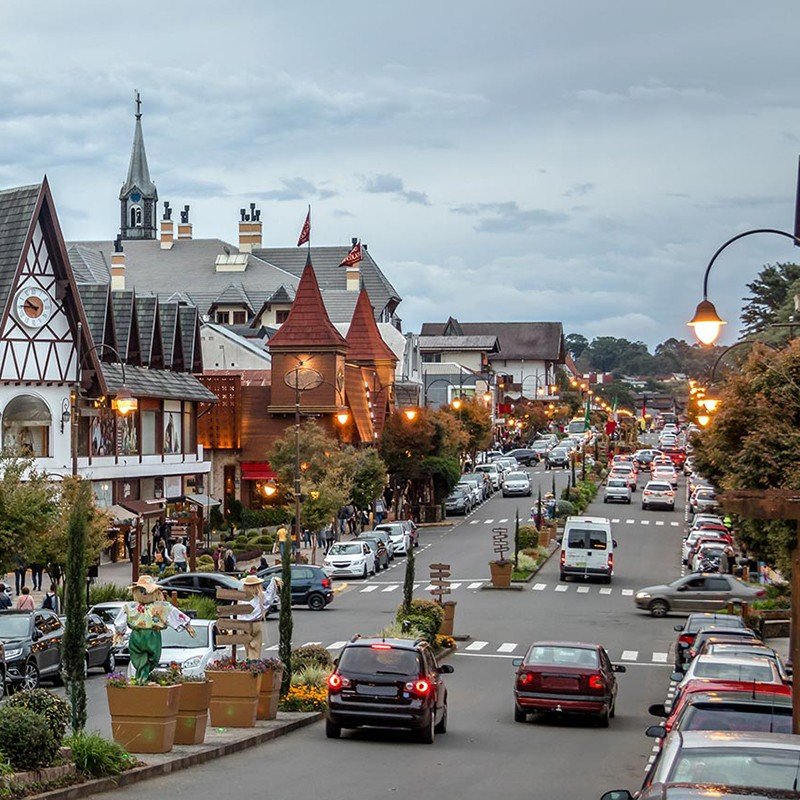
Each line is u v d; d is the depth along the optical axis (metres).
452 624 49.56
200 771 22.09
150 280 163.12
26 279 64.44
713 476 56.44
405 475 100.12
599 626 54.88
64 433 65.81
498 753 26.50
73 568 21.03
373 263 175.25
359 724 26.95
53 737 19.14
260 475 96.19
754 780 11.81
